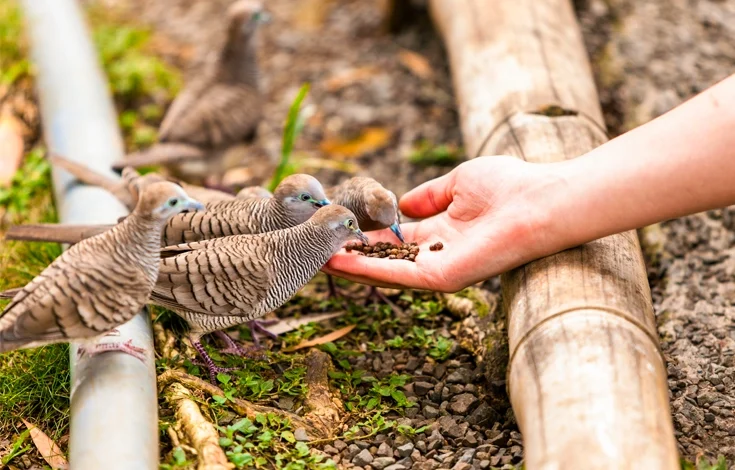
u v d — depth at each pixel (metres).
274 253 1.56
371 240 1.63
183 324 1.61
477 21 1.83
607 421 1.39
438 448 1.51
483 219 1.55
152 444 1.46
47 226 1.58
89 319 1.47
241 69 1.90
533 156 1.61
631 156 1.48
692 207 1.47
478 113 1.72
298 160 1.90
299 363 1.58
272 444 1.50
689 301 1.65
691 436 1.50
